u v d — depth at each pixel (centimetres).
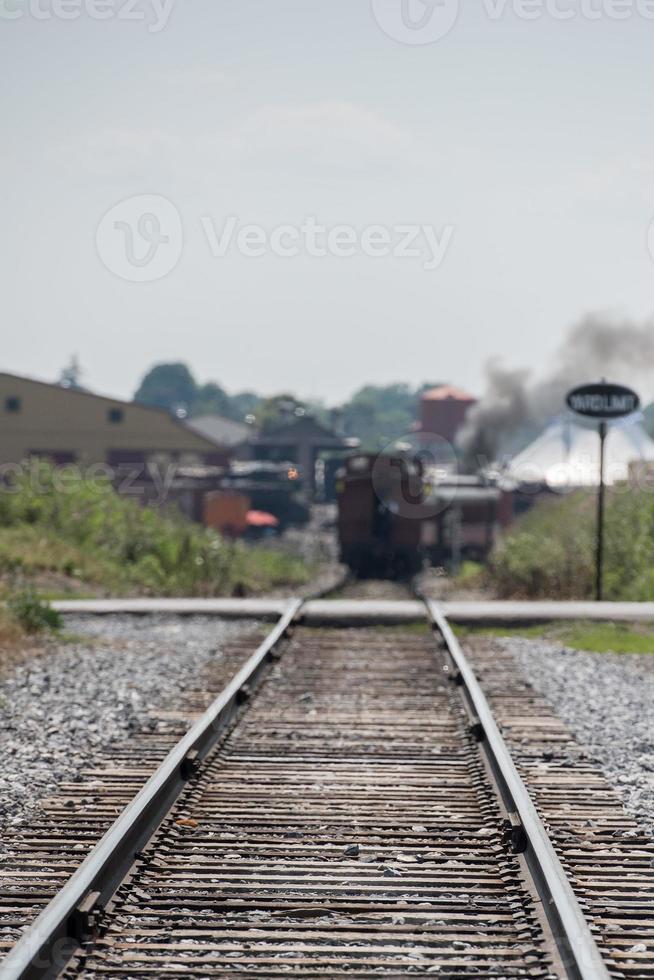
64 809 2736
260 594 10062
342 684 4559
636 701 4325
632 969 1788
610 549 9175
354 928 1961
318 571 16012
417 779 3064
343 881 2211
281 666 5009
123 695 4291
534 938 1908
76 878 1955
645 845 2491
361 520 15112
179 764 2906
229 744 3434
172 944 1878
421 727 3744
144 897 2084
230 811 2717
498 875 2245
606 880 2239
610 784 3061
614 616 6794
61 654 5316
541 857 2136
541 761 3341
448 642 5269
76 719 3841
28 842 2458
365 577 15138
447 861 2358
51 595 7944
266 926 1972
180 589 9381
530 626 6731
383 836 2541
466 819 2662
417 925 1983
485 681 4725
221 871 2267
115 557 10494
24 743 3456
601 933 1936
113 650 5525
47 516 10969
